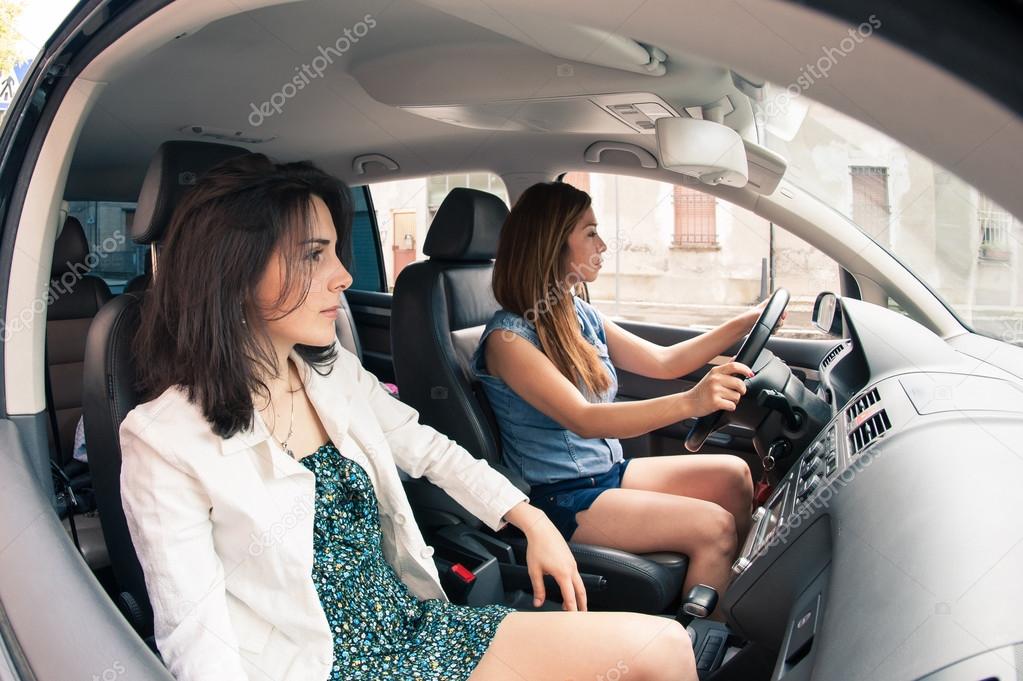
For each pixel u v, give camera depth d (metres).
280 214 1.14
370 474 1.34
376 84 2.09
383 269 4.19
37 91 1.41
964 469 1.08
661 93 1.70
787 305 1.93
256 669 1.13
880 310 1.96
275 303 1.16
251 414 1.15
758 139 1.95
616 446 2.20
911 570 0.89
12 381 1.52
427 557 1.37
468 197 2.33
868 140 0.48
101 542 2.07
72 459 2.67
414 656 1.22
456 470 1.51
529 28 1.19
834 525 1.19
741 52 0.51
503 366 2.06
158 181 1.47
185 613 1.05
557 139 2.52
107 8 1.23
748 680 1.52
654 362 2.39
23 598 1.07
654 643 1.18
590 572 1.79
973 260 1.85
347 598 1.22
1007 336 1.80
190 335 1.14
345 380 1.39
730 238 10.90
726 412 1.89
